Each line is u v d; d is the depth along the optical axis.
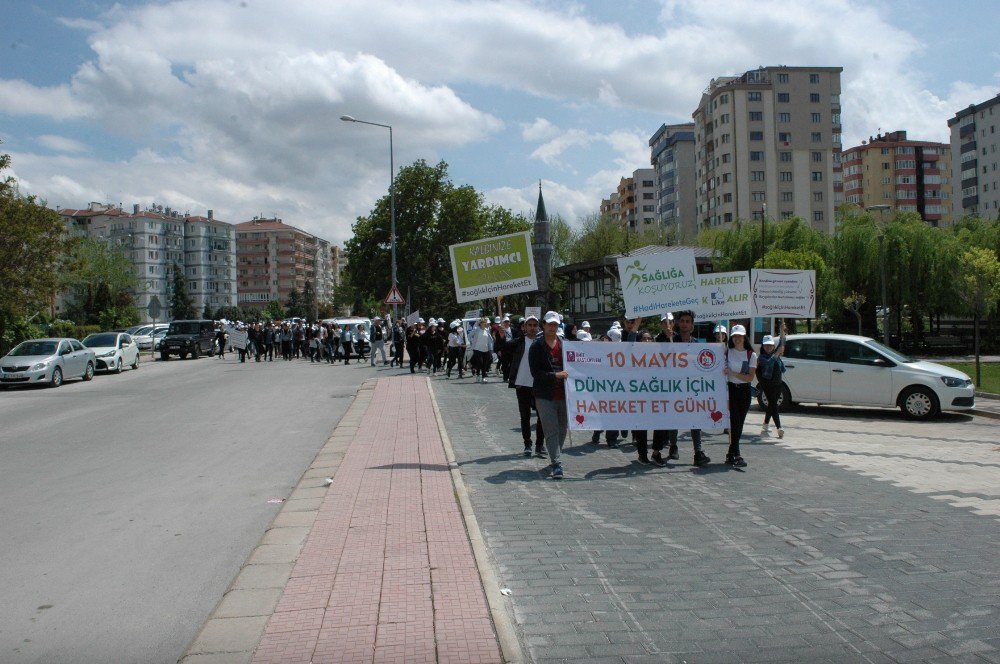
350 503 7.62
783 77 91.56
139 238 138.62
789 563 5.82
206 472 9.70
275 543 6.35
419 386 21.16
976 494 8.24
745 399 9.86
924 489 8.52
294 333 41.59
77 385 25.47
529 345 10.41
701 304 15.43
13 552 6.34
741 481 8.94
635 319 12.52
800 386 16.53
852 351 16.20
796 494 8.23
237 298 169.75
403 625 4.53
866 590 5.23
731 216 91.44
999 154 101.00
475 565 5.64
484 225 73.44
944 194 129.88
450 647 4.23
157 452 11.34
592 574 5.58
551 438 8.99
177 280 124.19
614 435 11.57
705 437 12.78
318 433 13.05
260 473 9.57
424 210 69.44
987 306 21.47
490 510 7.48
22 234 31.05
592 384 9.74
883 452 11.24
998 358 34.97
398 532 6.53
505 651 4.17
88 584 5.54
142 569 5.88
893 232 38.38
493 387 21.06
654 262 12.73
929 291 38.03
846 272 39.50
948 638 4.45
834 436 13.05
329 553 5.96
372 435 12.30
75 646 4.47
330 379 25.30
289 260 174.25
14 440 12.85
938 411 15.24
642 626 4.63
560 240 80.81
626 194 142.25
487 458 10.38
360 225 70.81
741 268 42.59
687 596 5.13
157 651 4.40
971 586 5.30
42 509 7.84
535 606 4.95
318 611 4.76
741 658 4.20
